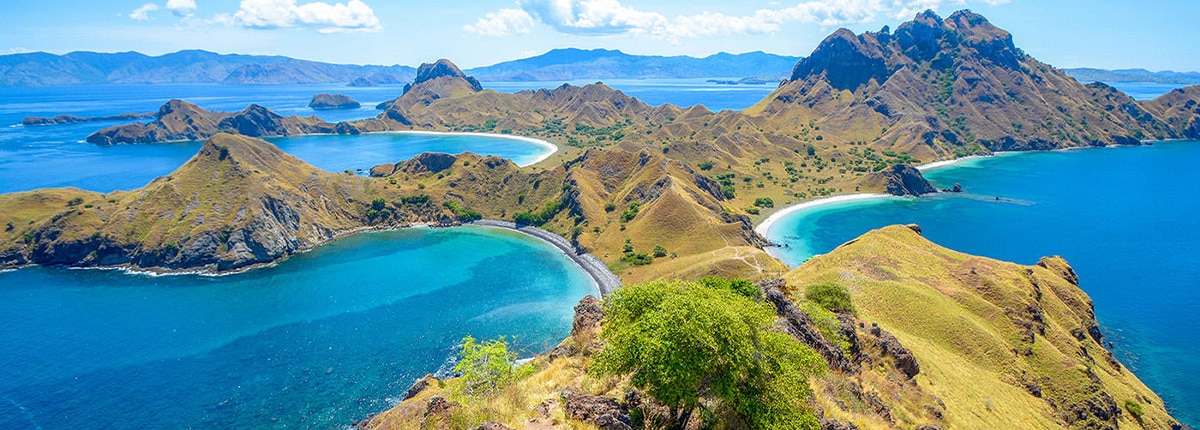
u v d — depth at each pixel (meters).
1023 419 73.69
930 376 73.06
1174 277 167.00
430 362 113.69
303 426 92.31
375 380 106.62
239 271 171.00
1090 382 90.56
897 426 49.66
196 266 172.38
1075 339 111.31
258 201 191.50
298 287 157.00
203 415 95.38
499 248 195.25
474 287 156.88
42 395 101.69
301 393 102.00
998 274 125.38
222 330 128.38
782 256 193.62
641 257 176.38
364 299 147.62
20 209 191.12
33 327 130.38
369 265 177.00
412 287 156.75
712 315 35.50
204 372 109.50
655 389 34.06
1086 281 164.88
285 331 127.88
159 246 176.25
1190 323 136.00
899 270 122.06
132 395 101.56
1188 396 105.62
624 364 36.16
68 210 186.75
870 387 56.00
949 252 146.88
